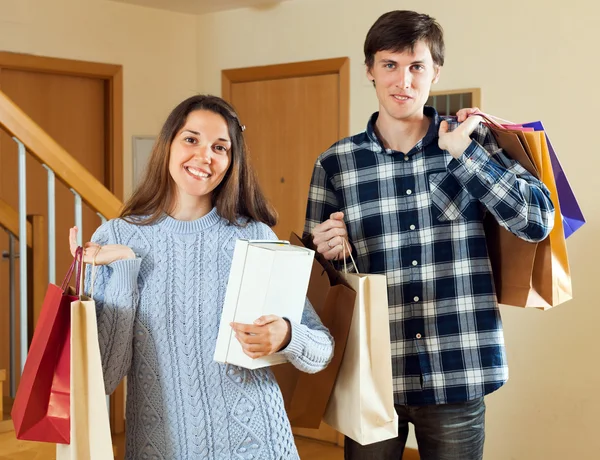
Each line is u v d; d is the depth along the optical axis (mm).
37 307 3242
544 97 3514
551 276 1900
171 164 1596
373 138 1990
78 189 2572
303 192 4391
